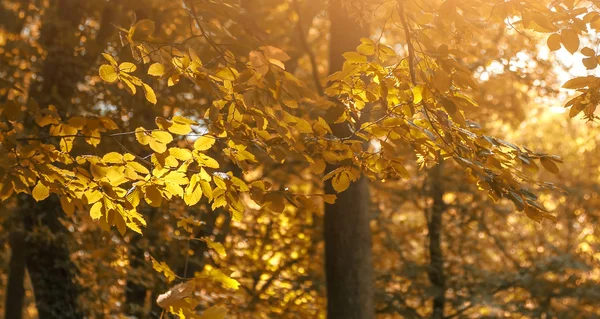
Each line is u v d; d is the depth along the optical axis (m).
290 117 3.62
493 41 11.91
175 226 8.42
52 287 9.09
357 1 4.01
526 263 18.00
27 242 9.21
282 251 15.05
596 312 16.69
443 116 3.78
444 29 3.78
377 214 15.77
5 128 3.48
